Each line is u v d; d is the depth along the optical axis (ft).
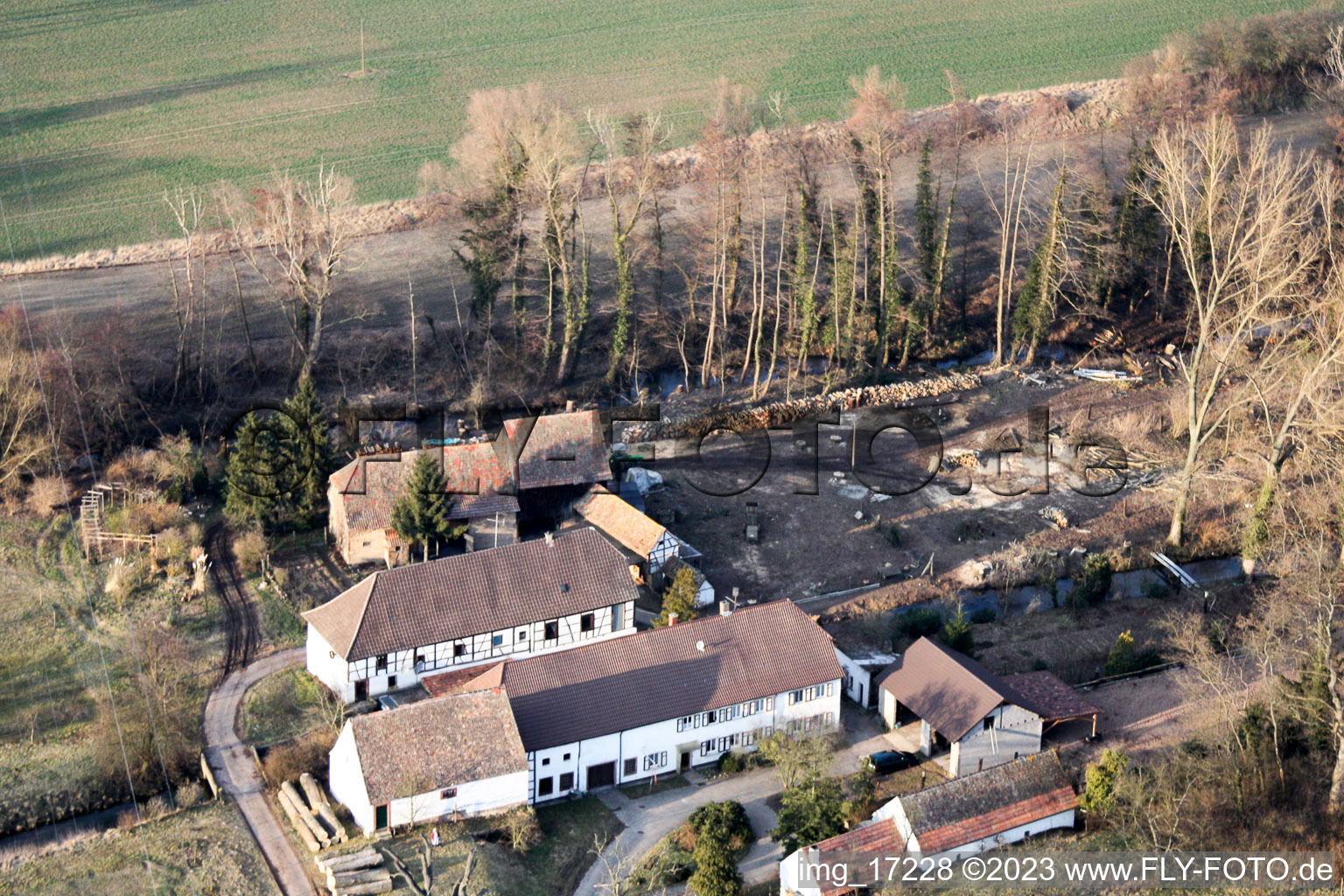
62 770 242.58
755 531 326.44
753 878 219.61
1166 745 248.32
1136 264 431.02
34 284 419.54
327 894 213.25
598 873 221.46
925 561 318.65
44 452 339.57
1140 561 316.81
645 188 408.05
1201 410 312.29
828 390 397.39
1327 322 310.86
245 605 293.23
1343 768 223.10
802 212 409.28
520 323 404.36
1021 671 272.31
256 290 426.10
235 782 240.53
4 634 280.72
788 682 254.68
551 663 249.55
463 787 228.22
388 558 308.19
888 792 238.48
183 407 379.55
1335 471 295.48
